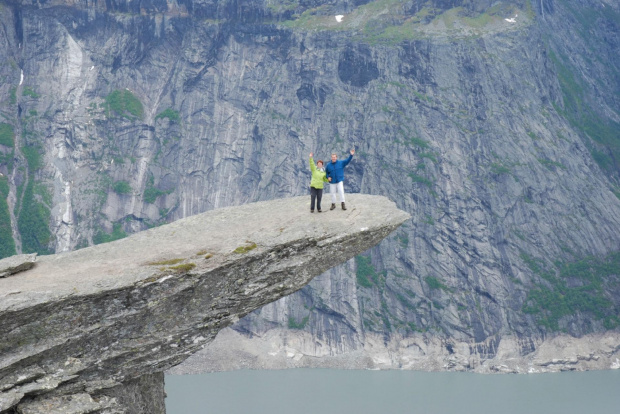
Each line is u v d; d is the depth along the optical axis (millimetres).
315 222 36219
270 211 40062
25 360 28562
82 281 30141
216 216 40438
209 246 34438
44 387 28922
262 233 35250
